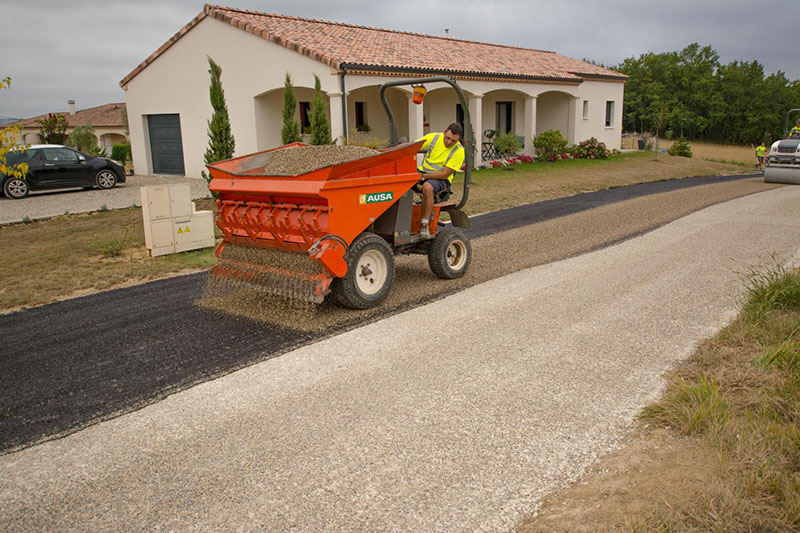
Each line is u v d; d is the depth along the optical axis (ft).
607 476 10.31
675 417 11.94
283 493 10.00
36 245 32.04
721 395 12.59
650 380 14.14
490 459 10.91
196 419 12.59
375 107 70.33
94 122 123.65
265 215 19.38
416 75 58.44
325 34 63.10
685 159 92.63
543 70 79.00
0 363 15.85
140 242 32.60
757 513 9.06
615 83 92.99
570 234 32.65
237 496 9.96
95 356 16.19
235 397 13.56
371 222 19.26
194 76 64.85
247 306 20.34
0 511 9.73
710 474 10.11
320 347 16.49
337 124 54.44
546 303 20.22
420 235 21.93
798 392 12.55
